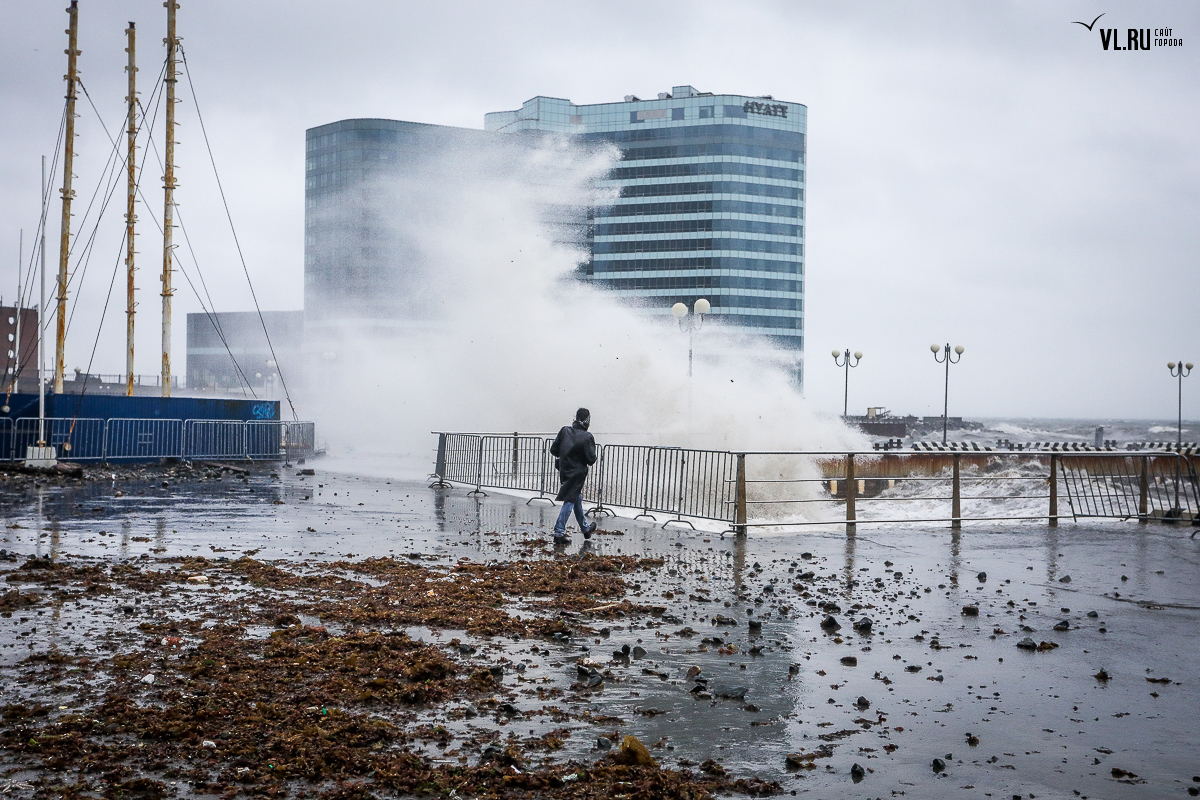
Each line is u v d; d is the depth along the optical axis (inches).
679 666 261.3
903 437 3464.6
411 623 301.7
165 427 1051.3
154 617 299.4
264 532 517.3
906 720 218.7
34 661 245.0
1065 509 716.7
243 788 170.6
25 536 480.7
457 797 168.9
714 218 5703.7
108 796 165.2
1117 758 196.5
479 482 794.8
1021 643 288.7
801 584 388.5
